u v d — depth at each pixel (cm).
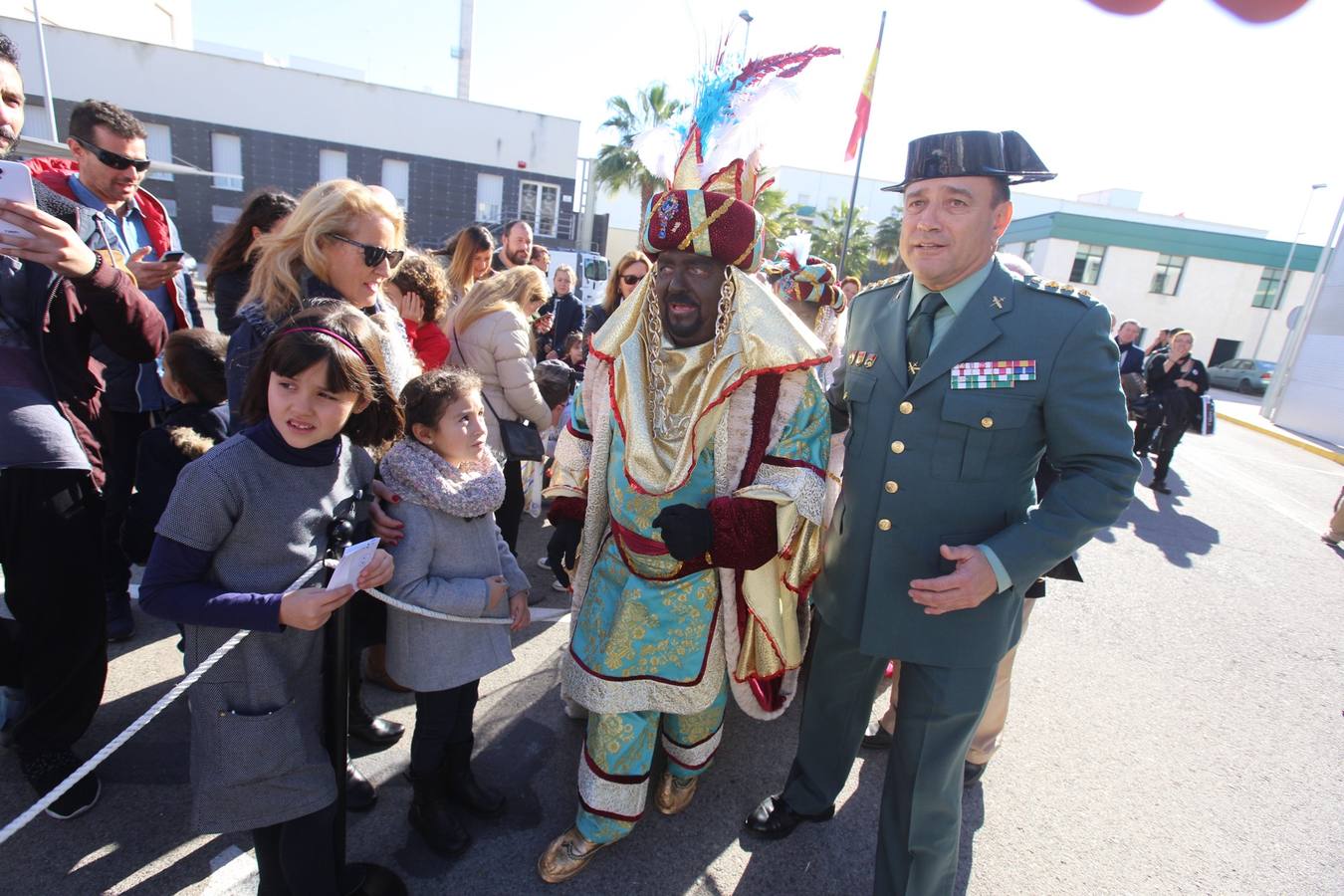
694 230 181
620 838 226
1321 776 297
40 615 207
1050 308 169
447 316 348
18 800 217
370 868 196
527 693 299
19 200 172
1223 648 415
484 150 2272
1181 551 598
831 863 226
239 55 3097
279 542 161
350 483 182
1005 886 227
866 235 3038
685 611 201
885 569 183
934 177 166
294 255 211
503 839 223
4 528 204
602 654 203
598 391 212
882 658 208
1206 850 249
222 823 160
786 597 211
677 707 205
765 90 190
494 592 210
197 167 2056
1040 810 263
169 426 247
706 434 188
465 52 2886
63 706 214
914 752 182
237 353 207
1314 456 1260
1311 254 2834
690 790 243
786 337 186
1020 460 174
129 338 202
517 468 353
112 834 210
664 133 208
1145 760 299
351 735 254
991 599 176
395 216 223
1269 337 2925
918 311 185
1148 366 852
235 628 150
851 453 194
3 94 201
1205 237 2811
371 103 2153
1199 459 1091
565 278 680
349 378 157
